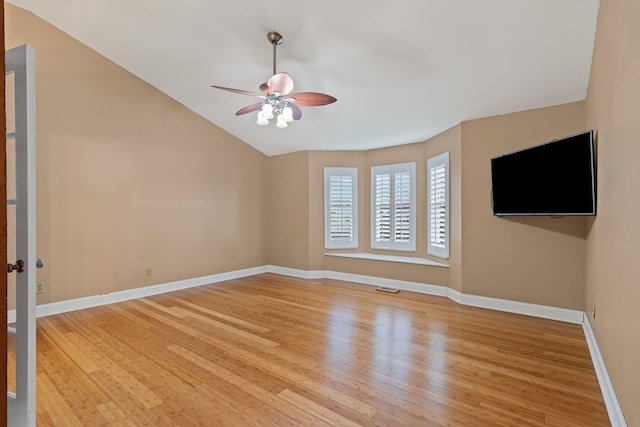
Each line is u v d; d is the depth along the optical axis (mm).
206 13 3152
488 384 2205
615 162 1862
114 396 2070
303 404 1984
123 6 3270
